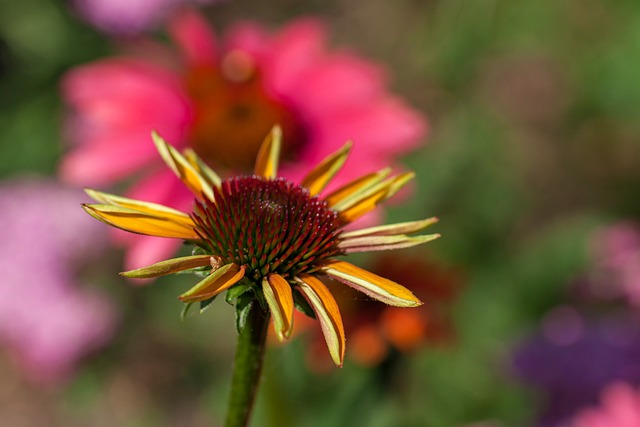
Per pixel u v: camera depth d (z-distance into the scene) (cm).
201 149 50
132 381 79
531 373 54
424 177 77
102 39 84
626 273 67
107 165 49
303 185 37
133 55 80
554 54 98
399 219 75
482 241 78
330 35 106
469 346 68
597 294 68
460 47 92
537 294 74
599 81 90
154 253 44
